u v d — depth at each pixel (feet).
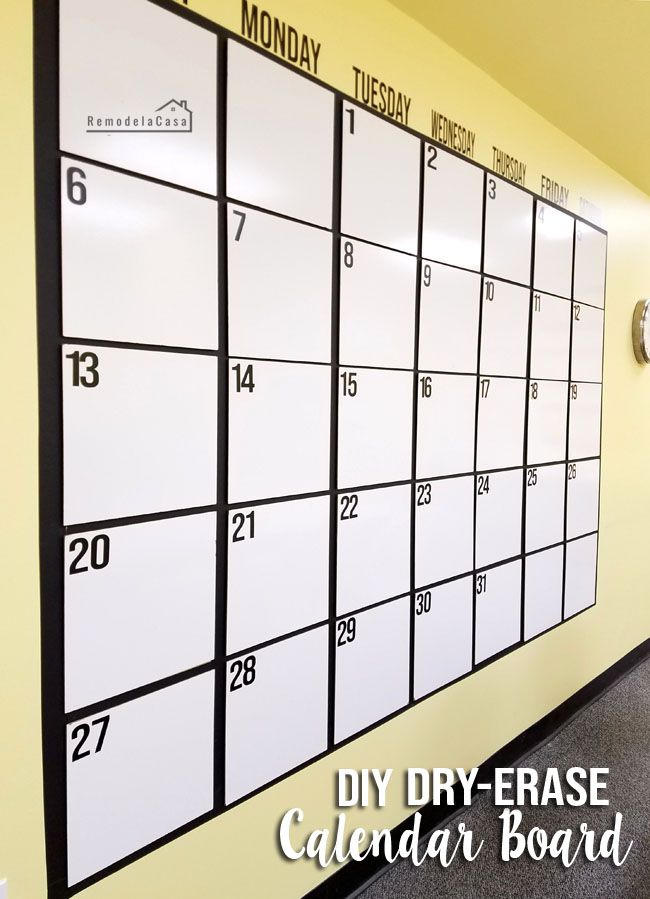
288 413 3.88
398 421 4.67
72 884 3.02
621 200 7.57
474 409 5.40
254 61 3.54
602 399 7.38
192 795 3.51
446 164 4.94
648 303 7.99
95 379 2.97
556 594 6.77
